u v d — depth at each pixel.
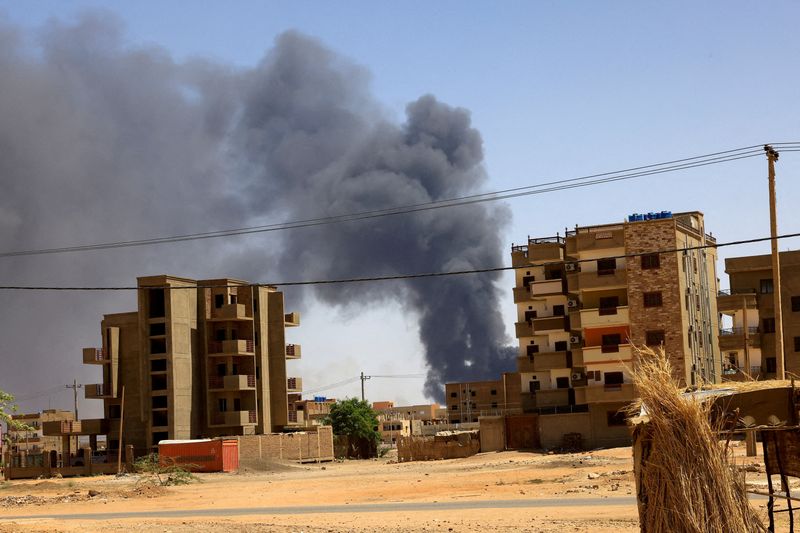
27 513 38.78
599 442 78.75
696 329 81.81
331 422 121.19
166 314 97.69
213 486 57.97
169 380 96.94
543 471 49.75
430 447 87.00
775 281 41.81
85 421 99.06
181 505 40.06
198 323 102.12
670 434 13.13
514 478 44.59
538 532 20.77
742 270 76.69
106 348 99.44
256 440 95.31
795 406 13.71
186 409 98.44
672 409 13.21
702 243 87.12
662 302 78.25
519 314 89.56
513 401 123.75
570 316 82.56
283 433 101.81
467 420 172.75
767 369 75.75
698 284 84.12
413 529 22.66
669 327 77.81
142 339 98.06
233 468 80.12
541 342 88.12
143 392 97.44
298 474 72.38
